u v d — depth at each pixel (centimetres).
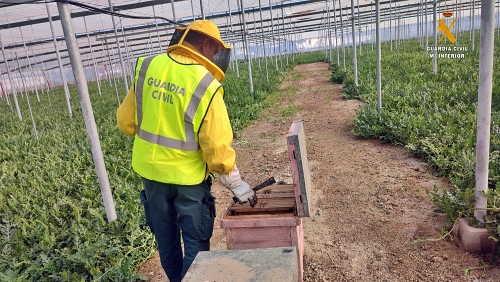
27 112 1941
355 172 614
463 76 1223
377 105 896
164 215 302
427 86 1128
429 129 677
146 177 287
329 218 475
